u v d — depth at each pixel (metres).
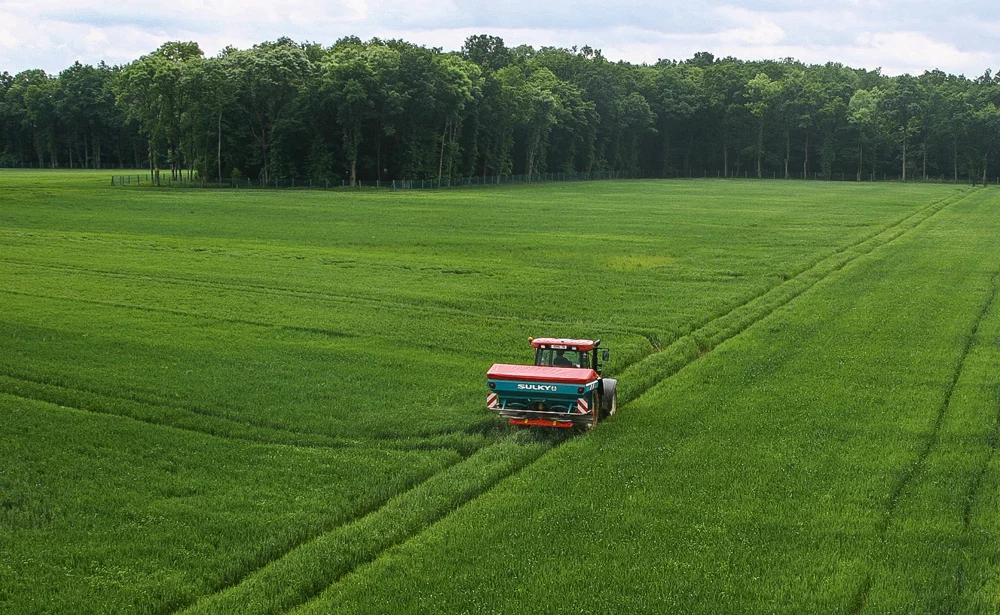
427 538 18.95
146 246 69.62
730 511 20.11
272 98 157.88
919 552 18.00
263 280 54.94
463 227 88.06
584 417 25.91
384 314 45.16
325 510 20.47
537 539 18.66
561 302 49.16
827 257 68.75
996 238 81.38
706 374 33.81
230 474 22.84
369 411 28.66
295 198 123.38
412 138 166.00
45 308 44.81
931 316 44.91
